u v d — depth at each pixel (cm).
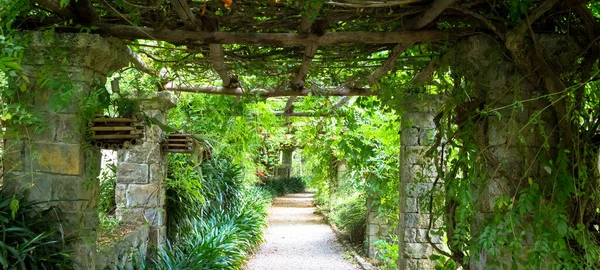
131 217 504
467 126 286
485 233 258
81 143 290
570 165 263
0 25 243
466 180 278
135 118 303
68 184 287
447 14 276
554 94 252
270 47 367
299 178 2395
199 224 627
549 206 252
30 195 286
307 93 493
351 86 485
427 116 484
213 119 597
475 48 279
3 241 245
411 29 290
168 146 521
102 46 280
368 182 684
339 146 607
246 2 272
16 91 274
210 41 295
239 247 694
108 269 370
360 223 883
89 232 299
